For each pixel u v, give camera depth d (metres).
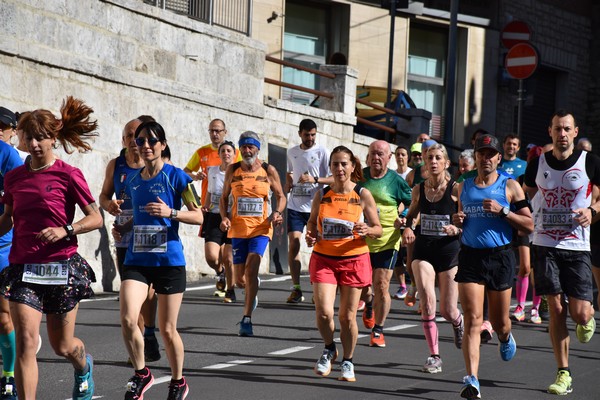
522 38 65.44
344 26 82.94
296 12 81.00
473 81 90.44
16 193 19.11
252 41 51.31
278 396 22.94
